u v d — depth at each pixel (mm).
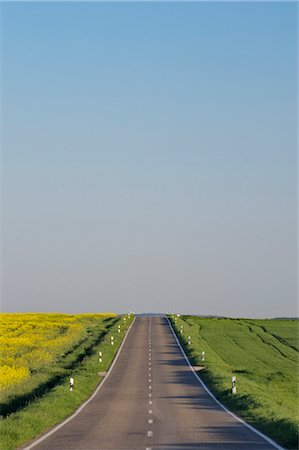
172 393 56031
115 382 65438
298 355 105062
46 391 51969
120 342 115062
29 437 31266
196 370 77500
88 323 158625
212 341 123562
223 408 45281
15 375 64688
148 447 28391
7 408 44938
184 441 30219
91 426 35844
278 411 40719
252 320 179250
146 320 171750
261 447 28375
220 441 30203
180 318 182375
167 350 102375
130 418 39688
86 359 85688
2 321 158750
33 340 111312
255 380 72438
